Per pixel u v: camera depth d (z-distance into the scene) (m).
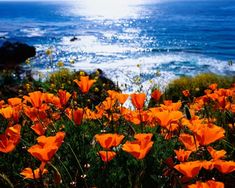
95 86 11.96
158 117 2.57
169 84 16.03
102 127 3.82
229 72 33.94
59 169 2.71
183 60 42.81
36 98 3.24
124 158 2.76
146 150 1.99
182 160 2.26
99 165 2.73
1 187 2.73
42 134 2.72
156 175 2.48
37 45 63.66
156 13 197.50
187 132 3.19
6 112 3.27
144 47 59.03
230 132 3.64
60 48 58.72
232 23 107.31
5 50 37.00
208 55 47.44
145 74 31.48
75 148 3.01
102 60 44.62
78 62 43.19
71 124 3.52
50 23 134.62
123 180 2.53
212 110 4.55
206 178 2.68
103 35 85.00
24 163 3.08
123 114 3.51
